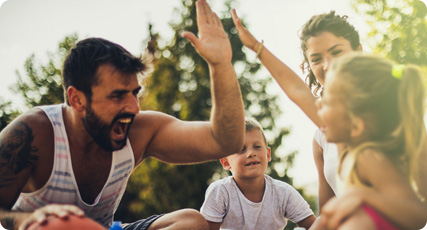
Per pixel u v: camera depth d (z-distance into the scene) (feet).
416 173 6.39
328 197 8.57
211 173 51.80
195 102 52.70
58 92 42.01
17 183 6.31
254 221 9.12
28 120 6.47
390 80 5.57
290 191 9.35
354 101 5.55
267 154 9.94
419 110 5.65
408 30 17.81
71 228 5.39
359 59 5.77
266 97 55.88
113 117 6.40
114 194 7.00
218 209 9.05
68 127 6.57
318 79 8.27
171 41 55.72
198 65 54.03
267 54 8.05
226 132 6.77
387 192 5.16
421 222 5.12
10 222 5.97
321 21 8.14
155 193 51.44
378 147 5.46
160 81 54.49
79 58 6.33
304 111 7.66
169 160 7.57
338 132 5.74
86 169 6.63
